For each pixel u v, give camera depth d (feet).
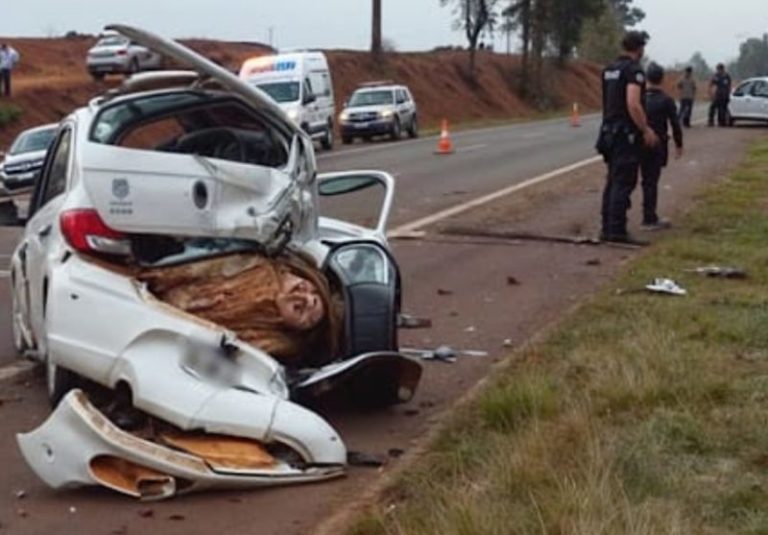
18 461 21.45
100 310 20.85
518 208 58.13
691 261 39.81
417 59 228.84
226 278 22.47
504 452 19.39
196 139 23.75
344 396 24.02
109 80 151.53
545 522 16.31
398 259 43.34
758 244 43.27
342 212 57.41
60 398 22.76
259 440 19.90
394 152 108.68
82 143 22.57
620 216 45.50
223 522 18.38
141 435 20.16
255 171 22.88
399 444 21.91
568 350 27.20
